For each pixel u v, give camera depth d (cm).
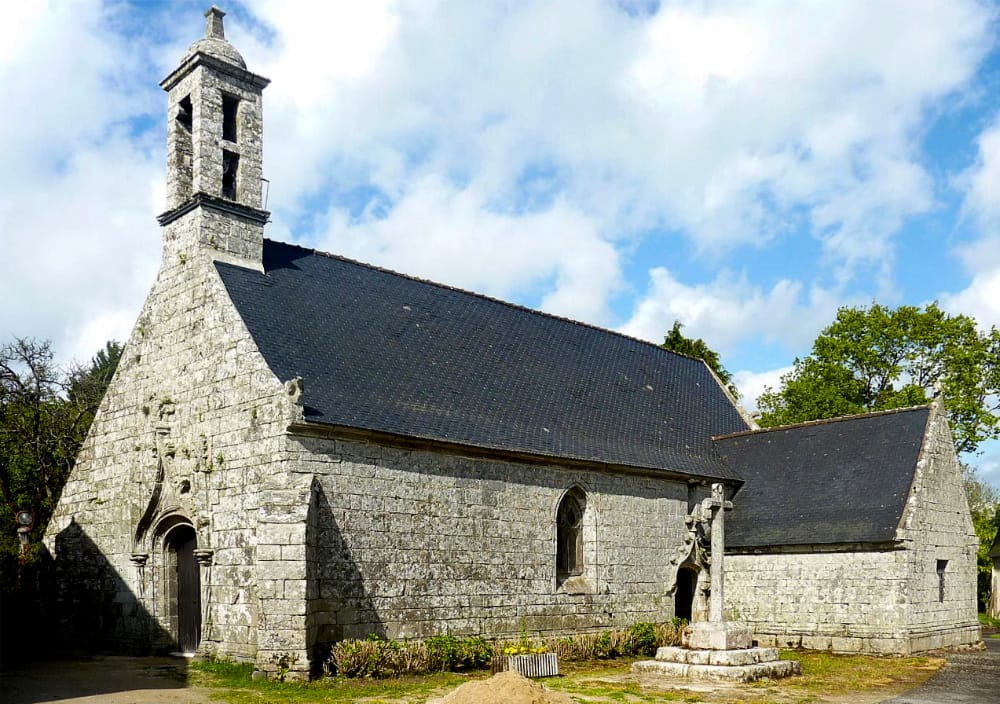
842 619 2367
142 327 2270
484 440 2100
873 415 2762
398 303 2483
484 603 2042
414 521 1933
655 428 2798
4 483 3222
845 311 4259
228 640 1825
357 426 1834
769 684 1739
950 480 2598
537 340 2814
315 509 1747
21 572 2466
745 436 3000
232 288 2041
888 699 1558
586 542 2338
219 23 2264
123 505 2222
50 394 3581
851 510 2475
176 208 2189
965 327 4025
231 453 1892
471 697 1262
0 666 1866
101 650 2195
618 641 2156
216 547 1891
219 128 2186
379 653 1708
